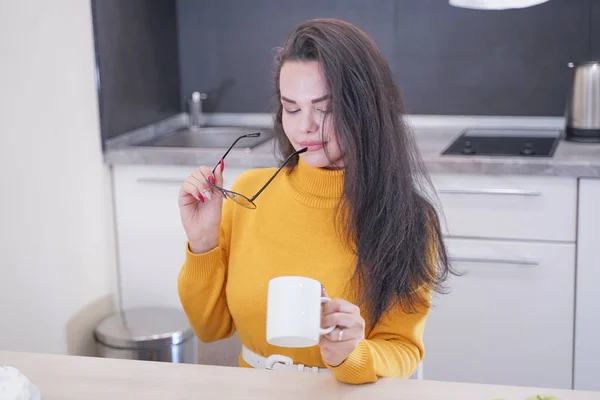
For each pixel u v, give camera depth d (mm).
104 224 2707
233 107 3320
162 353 2408
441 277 1421
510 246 2518
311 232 1456
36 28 2277
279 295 1021
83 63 2549
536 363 2568
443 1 3064
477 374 2619
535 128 3080
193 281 1505
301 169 1484
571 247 2479
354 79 1289
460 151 2621
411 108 3168
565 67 3023
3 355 1306
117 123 2785
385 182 1329
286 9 3203
